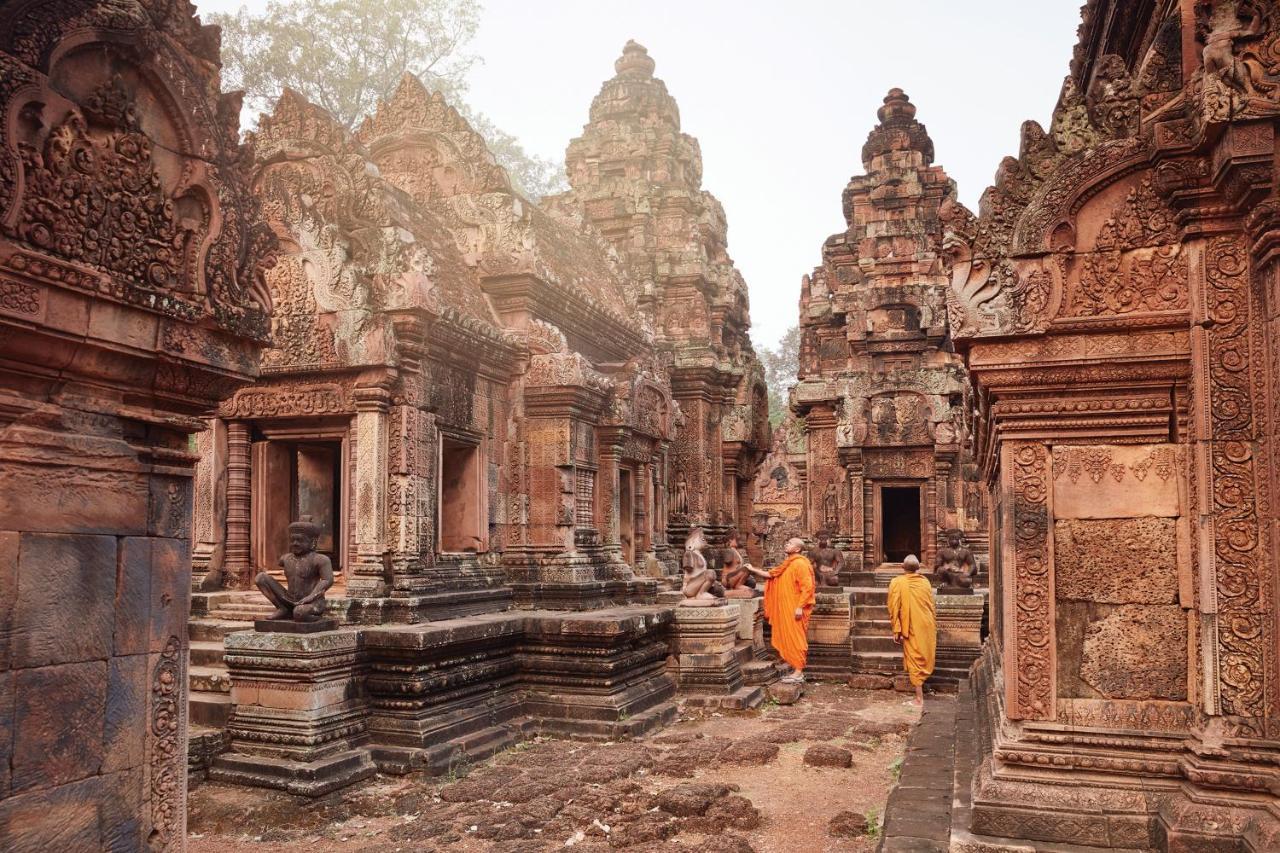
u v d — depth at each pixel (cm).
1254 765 485
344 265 1098
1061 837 510
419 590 1101
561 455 1366
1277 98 482
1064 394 560
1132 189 550
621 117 2416
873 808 804
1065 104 569
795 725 1179
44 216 359
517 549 1364
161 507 434
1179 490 539
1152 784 516
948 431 1938
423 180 1490
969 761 698
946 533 1662
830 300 2284
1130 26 806
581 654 1131
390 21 2622
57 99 368
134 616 416
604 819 775
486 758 988
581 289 1598
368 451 1092
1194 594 529
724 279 2331
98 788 394
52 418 377
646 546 1730
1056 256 558
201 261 436
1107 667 540
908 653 1409
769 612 1529
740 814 771
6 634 353
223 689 947
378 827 775
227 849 727
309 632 918
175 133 431
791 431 2469
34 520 366
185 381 437
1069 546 552
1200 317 519
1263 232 486
